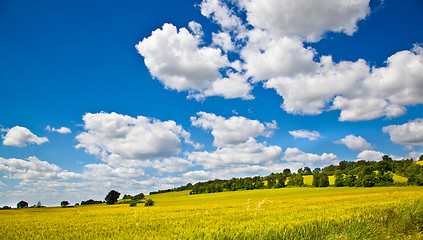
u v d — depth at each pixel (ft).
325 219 36.01
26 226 55.21
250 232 28.71
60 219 74.74
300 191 322.75
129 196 426.92
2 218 89.56
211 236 28.07
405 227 32.91
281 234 27.94
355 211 47.06
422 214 38.60
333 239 27.25
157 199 406.21
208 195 395.96
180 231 33.94
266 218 44.27
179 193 517.96
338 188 321.52
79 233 40.01
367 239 27.78
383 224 34.01
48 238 36.99
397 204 49.52
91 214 96.43
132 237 31.71
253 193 352.49
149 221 53.88
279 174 466.29
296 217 42.86
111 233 37.68
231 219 48.49
